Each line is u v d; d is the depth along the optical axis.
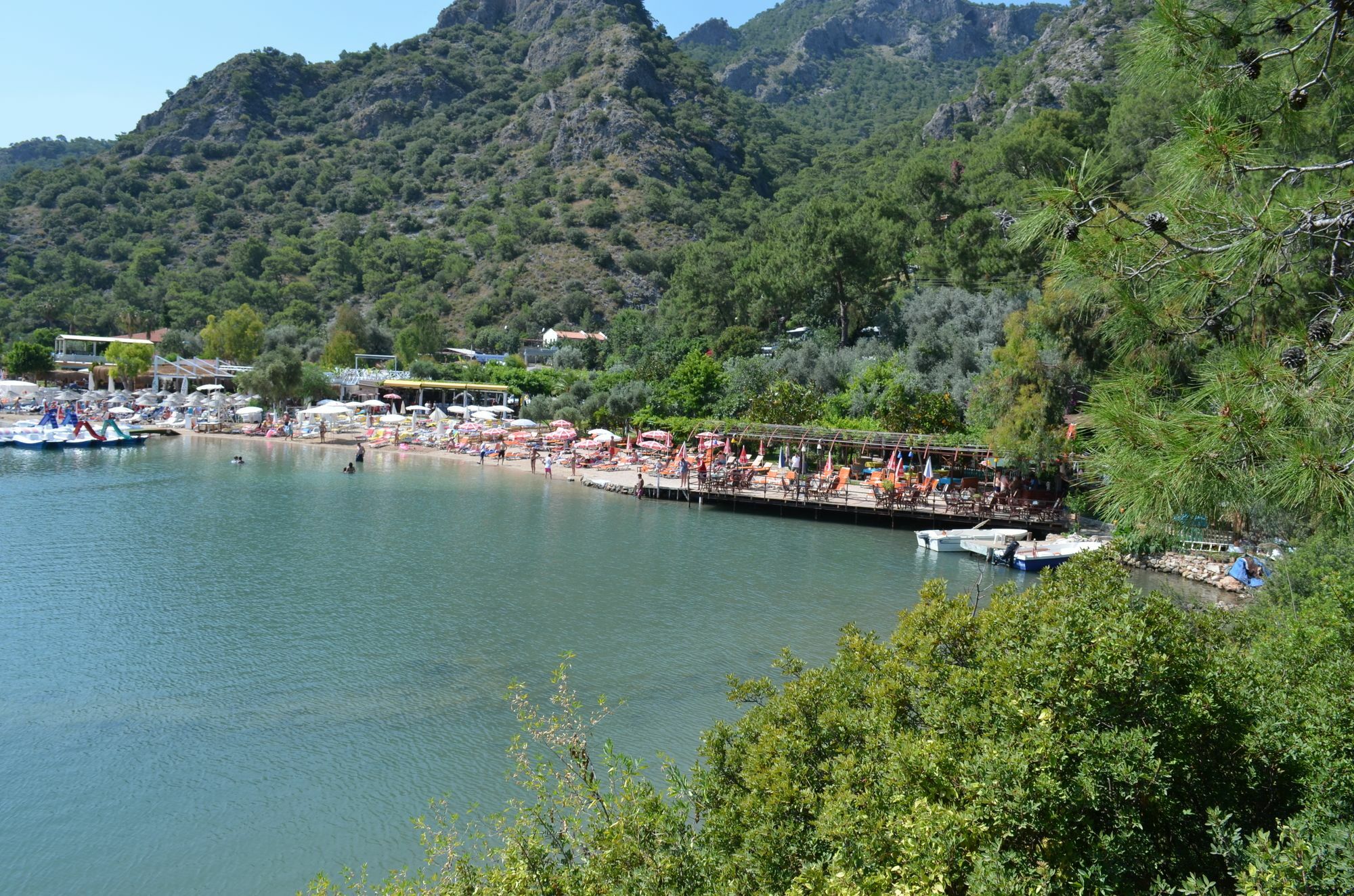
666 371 84.50
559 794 11.23
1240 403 5.87
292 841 16.27
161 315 148.38
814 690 11.36
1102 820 7.43
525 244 174.62
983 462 49.44
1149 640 8.03
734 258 104.81
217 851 15.91
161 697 22.28
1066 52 166.88
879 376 64.31
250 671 24.20
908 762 8.18
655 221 184.75
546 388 101.38
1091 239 6.81
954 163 83.69
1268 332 6.66
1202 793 7.82
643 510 51.84
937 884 6.77
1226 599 31.61
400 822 16.89
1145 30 6.79
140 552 37.41
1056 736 7.50
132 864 15.49
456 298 161.50
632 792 10.52
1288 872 6.01
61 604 29.64
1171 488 5.95
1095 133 74.75
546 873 9.68
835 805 8.41
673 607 31.19
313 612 29.61
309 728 20.69
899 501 47.88
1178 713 7.72
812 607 31.42
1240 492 5.95
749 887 8.88
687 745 19.92
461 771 18.73
